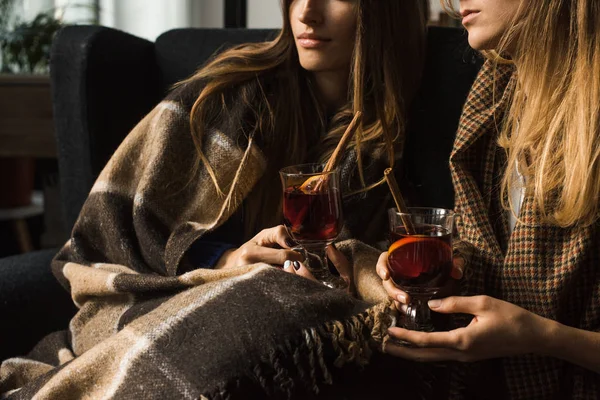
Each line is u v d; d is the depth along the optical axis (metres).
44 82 2.37
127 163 1.43
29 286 1.42
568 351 1.09
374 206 1.46
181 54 1.66
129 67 1.62
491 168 1.33
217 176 1.42
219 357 0.98
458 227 1.33
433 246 1.03
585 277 1.20
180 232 1.36
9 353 1.38
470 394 1.28
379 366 1.09
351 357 1.01
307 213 1.12
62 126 1.58
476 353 1.07
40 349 1.38
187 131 1.43
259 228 1.48
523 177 1.25
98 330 1.31
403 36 1.46
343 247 1.30
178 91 1.46
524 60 1.21
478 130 1.31
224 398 0.95
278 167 1.47
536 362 1.21
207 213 1.42
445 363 1.13
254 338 0.99
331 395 1.03
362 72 1.40
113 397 1.02
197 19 3.89
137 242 1.40
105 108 1.57
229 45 1.63
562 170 1.19
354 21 1.38
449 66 1.52
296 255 1.22
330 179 1.14
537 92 1.20
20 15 3.51
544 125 1.20
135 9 3.83
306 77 1.48
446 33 1.53
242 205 1.48
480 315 1.06
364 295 1.20
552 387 1.21
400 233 1.06
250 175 1.43
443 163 1.52
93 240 1.44
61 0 3.67
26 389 1.10
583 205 1.14
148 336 1.04
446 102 1.52
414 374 1.10
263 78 1.46
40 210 3.05
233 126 1.43
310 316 1.02
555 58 1.19
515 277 1.22
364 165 1.45
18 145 2.41
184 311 1.06
